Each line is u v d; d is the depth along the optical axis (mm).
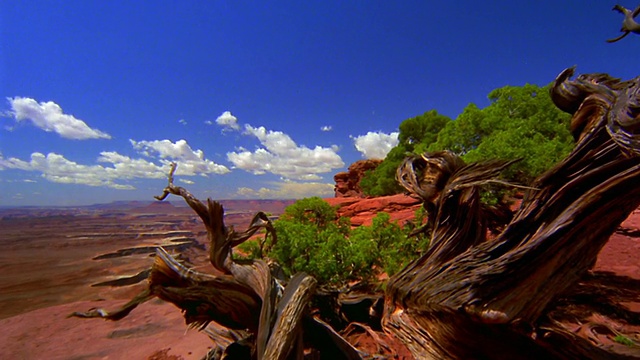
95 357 10188
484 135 15867
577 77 5199
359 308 8930
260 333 5289
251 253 10273
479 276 4277
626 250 12945
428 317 4871
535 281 4133
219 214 6891
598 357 4055
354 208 34906
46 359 10320
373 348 7602
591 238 4094
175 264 6645
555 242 4090
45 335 12617
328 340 6191
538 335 4000
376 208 33750
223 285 6395
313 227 10820
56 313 16219
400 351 7242
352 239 10781
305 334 6266
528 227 4414
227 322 6945
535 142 11539
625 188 3666
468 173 5242
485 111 16203
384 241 10547
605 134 4027
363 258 9633
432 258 5348
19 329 13445
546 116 14328
